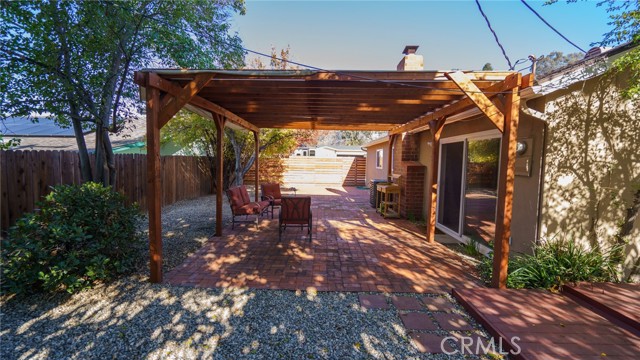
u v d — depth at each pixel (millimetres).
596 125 3902
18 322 2910
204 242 5578
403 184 8180
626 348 2504
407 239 6031
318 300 3408
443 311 3219
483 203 5293
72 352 2498
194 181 11711
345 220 7781
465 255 5047
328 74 3617
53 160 5656
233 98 4844
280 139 12078
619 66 3426
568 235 4004
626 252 4035
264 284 3779
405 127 7738
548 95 3779
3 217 4914
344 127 8695
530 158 4098
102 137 5082
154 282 3766
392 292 3631
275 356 2482
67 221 3586
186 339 2682
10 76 4227
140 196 7980
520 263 3996
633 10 3312
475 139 5582
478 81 3596
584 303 3266
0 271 3408
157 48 5340
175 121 10688
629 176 3963
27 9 4059
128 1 4688
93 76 4773
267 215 8156
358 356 2496
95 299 3359
